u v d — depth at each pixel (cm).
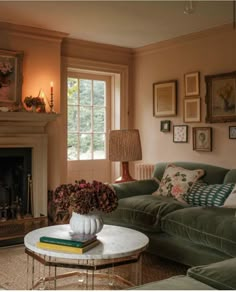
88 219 257
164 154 535
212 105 464
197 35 480
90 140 570
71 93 550
